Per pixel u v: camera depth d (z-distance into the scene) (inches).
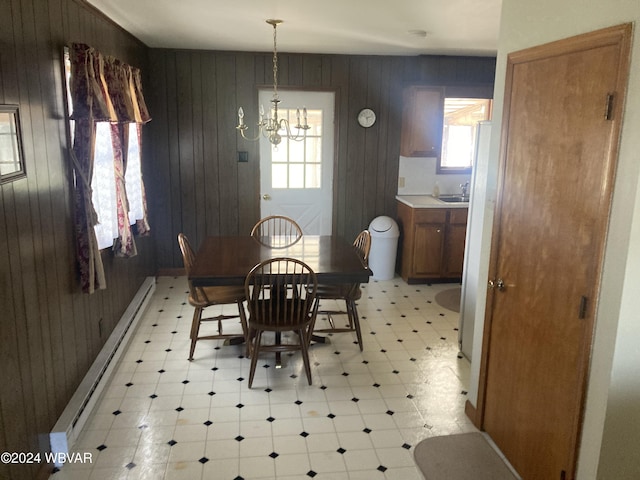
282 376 136.4
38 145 96.9
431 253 213.2
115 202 145.6
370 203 228.4
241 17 144.8
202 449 105.6
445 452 106.1
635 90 67.6
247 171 218.2
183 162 214.4
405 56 215.0
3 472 78.9
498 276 105.4
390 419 117.8
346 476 98.7
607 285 73.9
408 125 214.7
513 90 97.8
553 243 86.3
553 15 84.9
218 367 140.5
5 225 81.6
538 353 91.7
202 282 127.6
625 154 69.7
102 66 125.9
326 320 175.2
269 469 100.0
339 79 214.4
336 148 220.8
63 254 109.3
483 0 122.9
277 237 170.7
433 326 171.9
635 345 72.9
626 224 69.8
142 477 96.9
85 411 112.3
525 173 94.3
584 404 79.3
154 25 157.5
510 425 102.0
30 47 94.4
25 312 89.0
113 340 142.9
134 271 180.1
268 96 213.3
